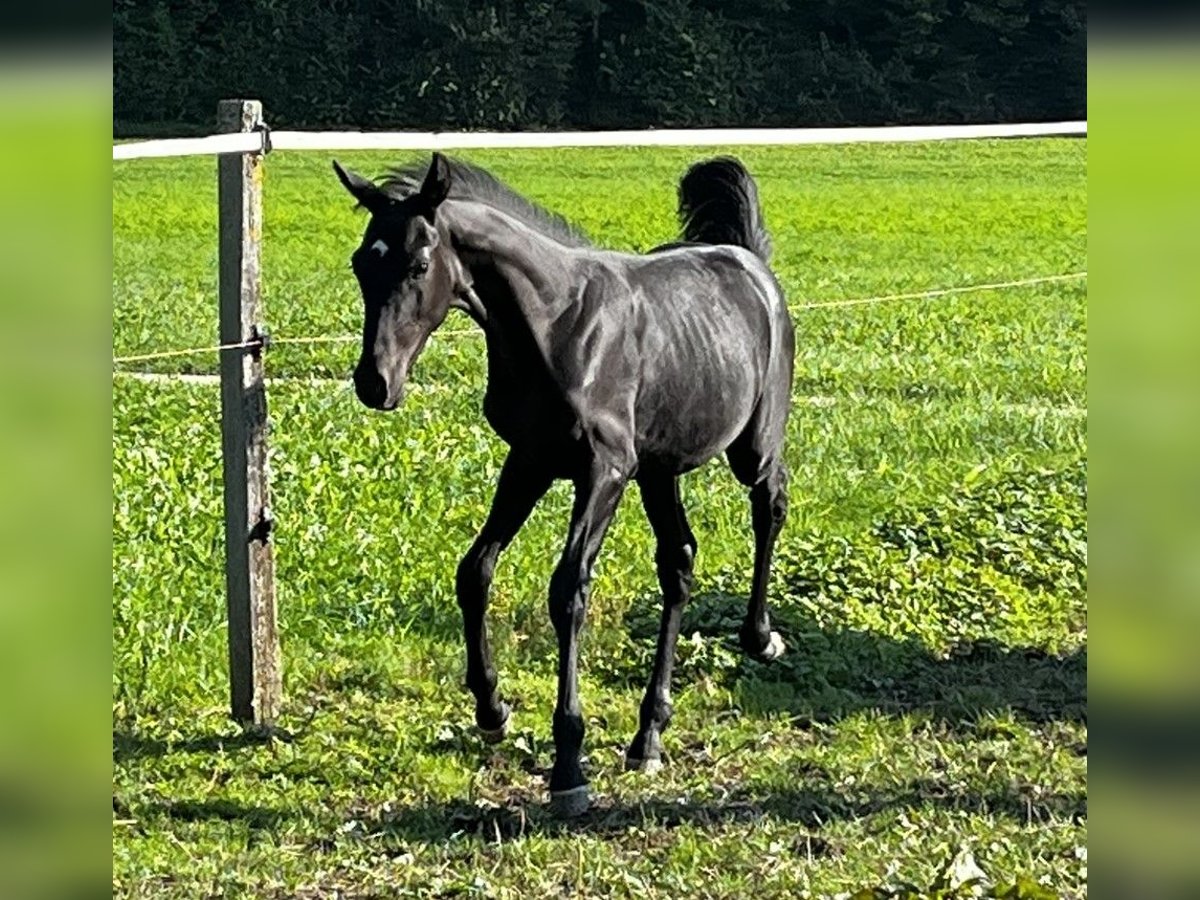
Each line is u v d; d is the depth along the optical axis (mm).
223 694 7371
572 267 6355
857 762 6812
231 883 5629
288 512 9625
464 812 6336
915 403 14547
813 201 38469
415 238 5812
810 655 7992
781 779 6613
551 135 7535
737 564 9188
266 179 37531
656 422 6672
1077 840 5926
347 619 8211
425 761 6738
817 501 10695
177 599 8102
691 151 50062
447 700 7477
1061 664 8125
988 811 6301
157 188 35625
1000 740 7129
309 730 7023
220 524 9398
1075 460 12016
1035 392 15438
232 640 7094
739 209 7973
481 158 45906
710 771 6762
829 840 6008
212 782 6500
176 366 15820
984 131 9180
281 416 12430
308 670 7621
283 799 6387
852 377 15758
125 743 6820
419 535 9367
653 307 6660
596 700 7527
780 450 7695
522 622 8242
